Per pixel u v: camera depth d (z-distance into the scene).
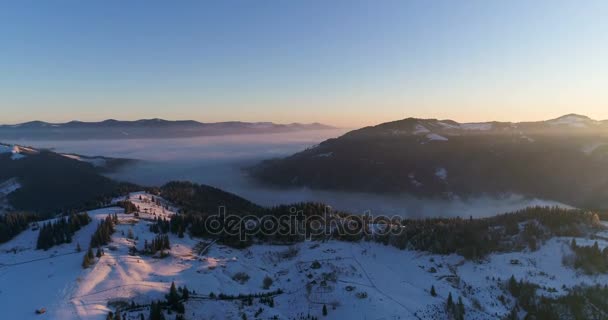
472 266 96.25
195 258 102.06
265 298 83.75
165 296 76.69
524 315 78.06
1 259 94.19
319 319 75.81
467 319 74.12
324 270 96.62
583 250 91.81
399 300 80.44
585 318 73.44
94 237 100.69
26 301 72.19
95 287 78.19
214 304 76.94
